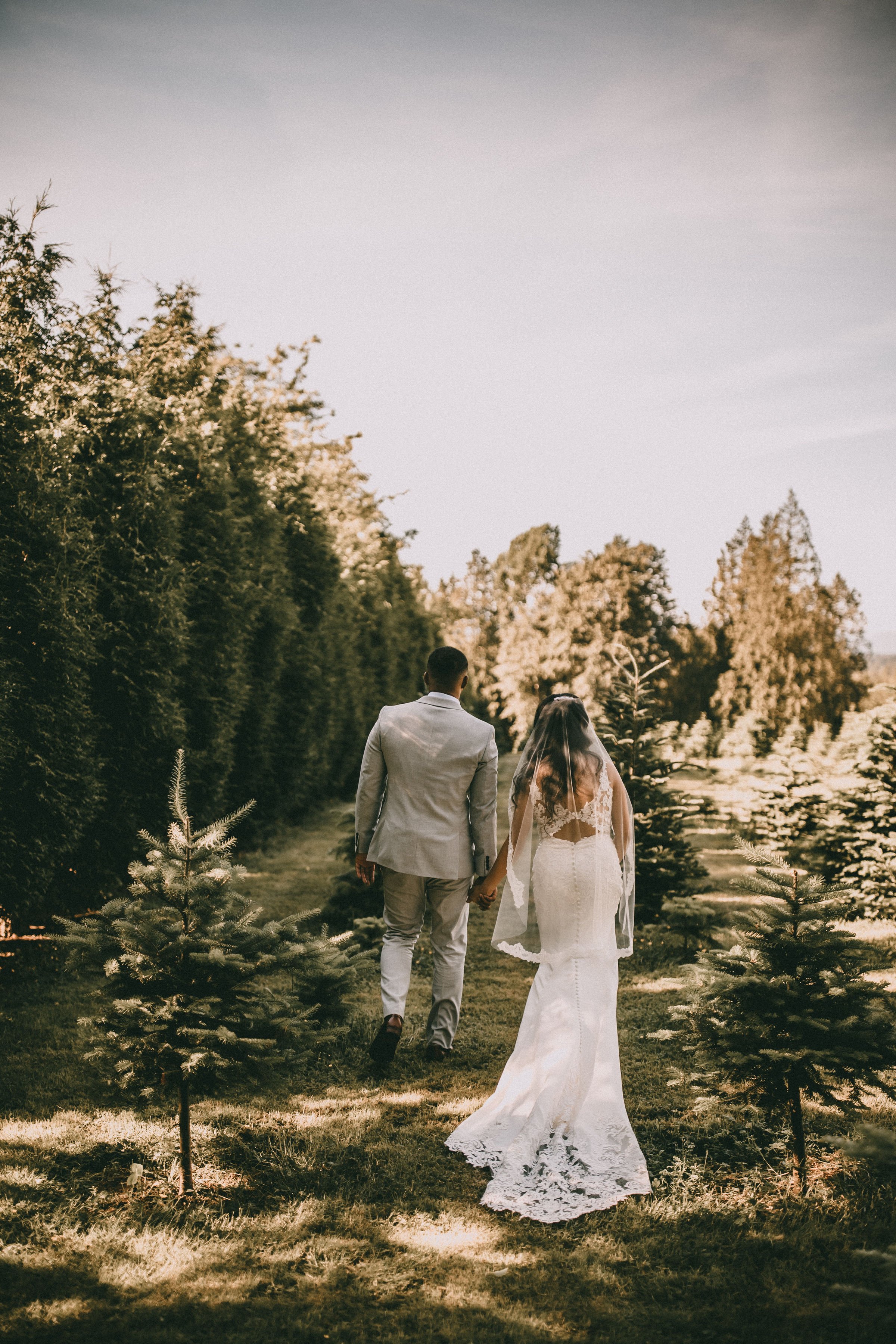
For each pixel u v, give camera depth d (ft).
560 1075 10.34
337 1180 9.86
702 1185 9.66
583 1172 9.73
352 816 23.58
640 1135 10.94
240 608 30.63
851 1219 8.91
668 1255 8.39
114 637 23.13
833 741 55.11
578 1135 10.16
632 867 12.30
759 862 10.54
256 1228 8.85
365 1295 7.79
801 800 25.50
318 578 45.98
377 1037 12.82
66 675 19.36
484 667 168.35
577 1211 9.10
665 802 22.76
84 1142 10.57
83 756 19.79
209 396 41.04
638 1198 9.44
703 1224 8.95
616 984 11.36
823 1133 10.81
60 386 23.15
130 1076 9.45
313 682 45.68
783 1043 9.53
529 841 12.10
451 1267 8.23
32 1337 7.11
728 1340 7.18
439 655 13.92
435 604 175.01
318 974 13.35
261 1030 9.76
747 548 128.67
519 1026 14.92
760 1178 9.82
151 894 10.14
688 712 129.08
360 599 66.49
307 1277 8.04
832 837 23.80
